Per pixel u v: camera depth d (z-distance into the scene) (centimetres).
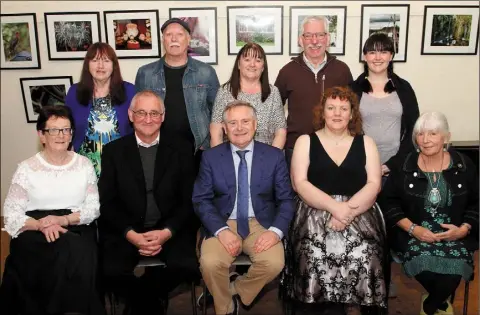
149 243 224
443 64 400
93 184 235
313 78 289
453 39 394
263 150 240
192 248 232
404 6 385
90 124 266
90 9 389
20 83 407
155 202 239
